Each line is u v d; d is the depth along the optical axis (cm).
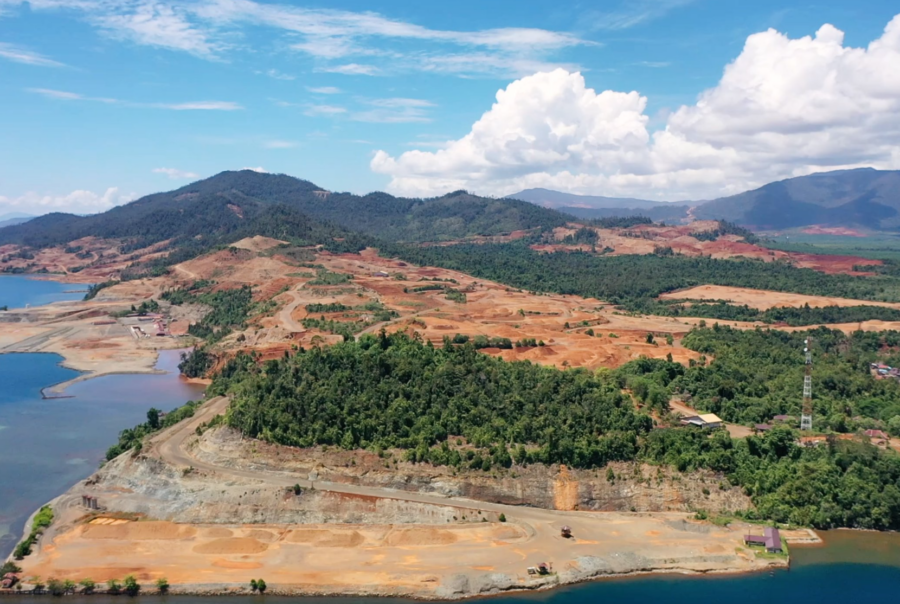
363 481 17350
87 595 13788
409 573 14312
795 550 15588
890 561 15188
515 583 14050
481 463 17312
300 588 13862
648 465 17538
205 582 13988
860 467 17688
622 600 13650
